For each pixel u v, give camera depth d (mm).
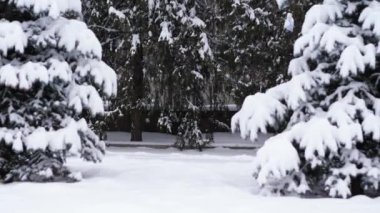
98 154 10469
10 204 7816
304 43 8953
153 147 21219
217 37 21906
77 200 8109
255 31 21250
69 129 9742
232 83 21938
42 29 10117
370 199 8344
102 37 20578
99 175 11062
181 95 20656
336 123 8812
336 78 9164
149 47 19891
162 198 8383
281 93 9367
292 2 15023
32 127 9984
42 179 10062
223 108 22203
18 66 9836
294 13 15336
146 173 10914
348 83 9227
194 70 20484
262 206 7812
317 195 9227
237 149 20984
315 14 9078
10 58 10109
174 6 20125
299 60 9500
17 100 10047
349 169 8664
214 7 21344
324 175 8945
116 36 20641
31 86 9656
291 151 8562
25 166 10039
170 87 20578
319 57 9297
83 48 10000
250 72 22281
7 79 9422
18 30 9586
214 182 10055
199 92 20828
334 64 9227
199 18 20656
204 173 10922
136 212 7418
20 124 9859
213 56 20484
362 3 9156
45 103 10109
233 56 21922
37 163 9984
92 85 10359
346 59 8555
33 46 10039
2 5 10188
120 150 19422
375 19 8648
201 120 22281
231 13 21047
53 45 10008
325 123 8555
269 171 8516
